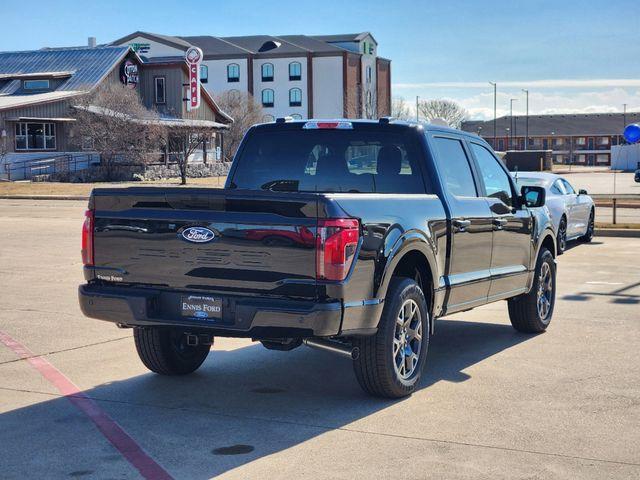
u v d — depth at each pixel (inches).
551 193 655.8
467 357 311.0
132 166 2176.4
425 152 286.0
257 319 225.5
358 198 233.5
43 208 1200.8
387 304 245.8
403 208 254.2
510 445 211.2
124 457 202.7
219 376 283.4
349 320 227.5
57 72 2436.0
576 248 692.7
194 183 2142.0
